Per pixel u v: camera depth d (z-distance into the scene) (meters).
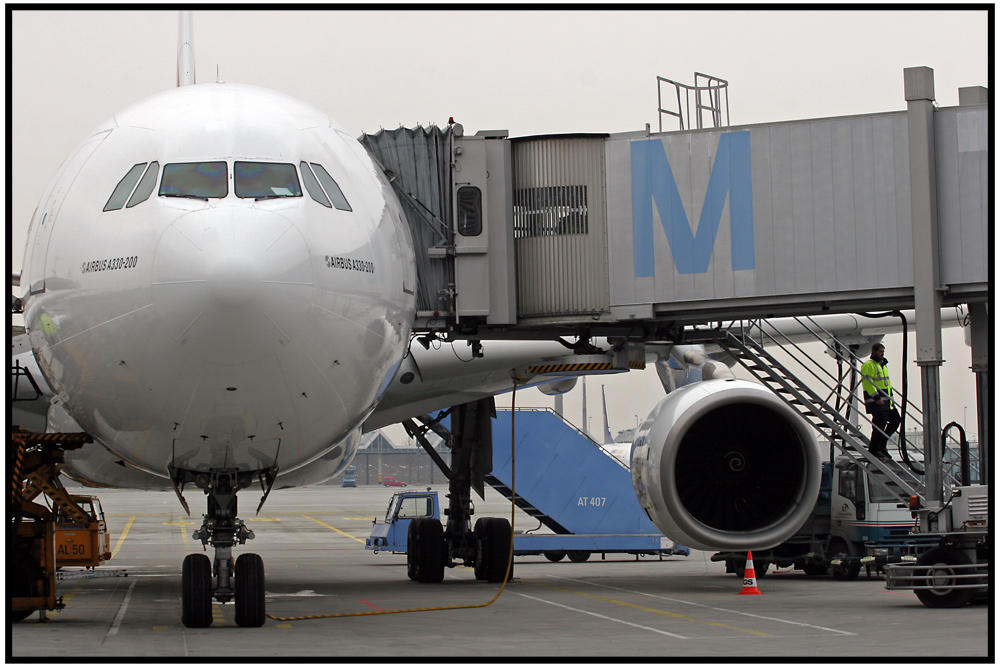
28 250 31.25
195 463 28.80
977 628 30.58
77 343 26.58
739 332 45.50
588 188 39.78
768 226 38.53
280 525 132.62
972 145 37.41
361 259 27.17
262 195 26.42
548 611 36.16
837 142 38.19
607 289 39.53
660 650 26.14
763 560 53.34
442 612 35.91
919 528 36.91
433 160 39.34
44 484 33.28
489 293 38.88
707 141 39.09
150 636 28.92
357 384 27.70
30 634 29.55
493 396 48.94
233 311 23.88
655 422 39.78
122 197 27.05
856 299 38.00
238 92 31.20
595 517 65.31
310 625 31.70
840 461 53.34
